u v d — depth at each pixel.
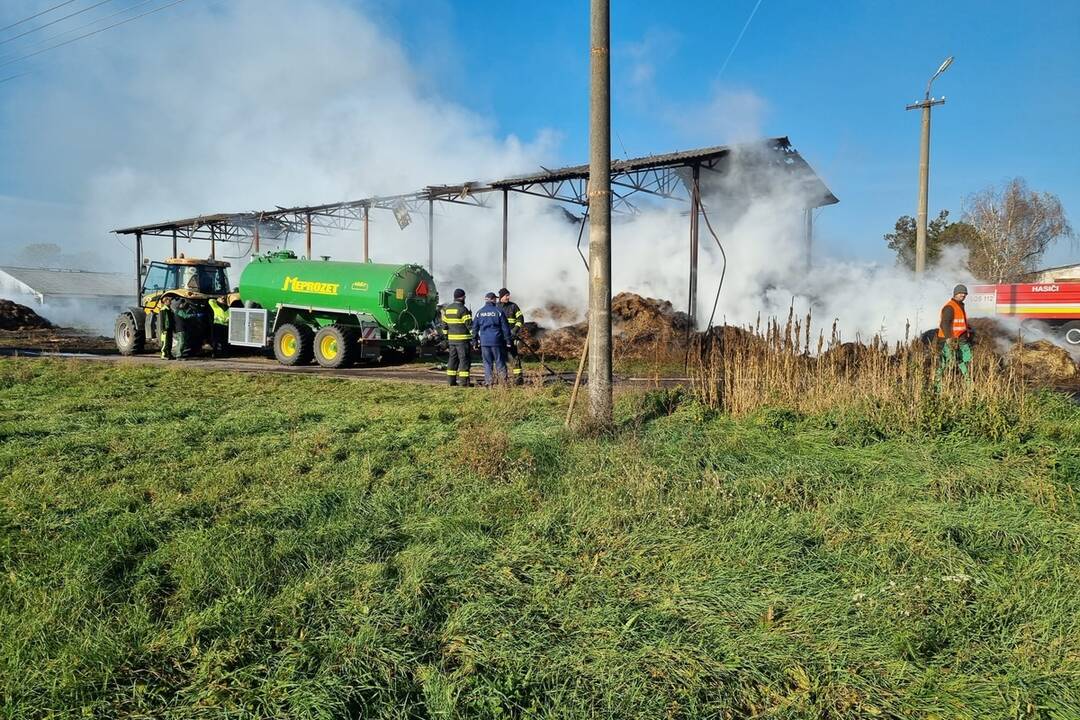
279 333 15.56
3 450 5.99
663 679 2.67
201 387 10.59
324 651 2.85
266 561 3.66
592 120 6.54
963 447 5.97
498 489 4.92
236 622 3.04
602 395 6.66
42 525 4.15
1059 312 17.86
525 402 8.62
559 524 4.26
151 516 4.33
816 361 7.88
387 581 3.46
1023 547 3.86
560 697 2.57
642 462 5.39
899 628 2.98
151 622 3.09
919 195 17.59
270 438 6.68
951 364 7.38
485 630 3.01
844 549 3.83
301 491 4.87
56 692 2.57
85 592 3.27
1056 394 8.16
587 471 5.33
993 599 3.25
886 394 6.93
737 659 2.76
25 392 9.89
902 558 3.71
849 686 2.62
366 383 11.11
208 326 17.47
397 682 2.67
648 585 3.44
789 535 4.00
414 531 4.16
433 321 15.75
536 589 3.40
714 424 7.03
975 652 2.83
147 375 11.94
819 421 6.81
